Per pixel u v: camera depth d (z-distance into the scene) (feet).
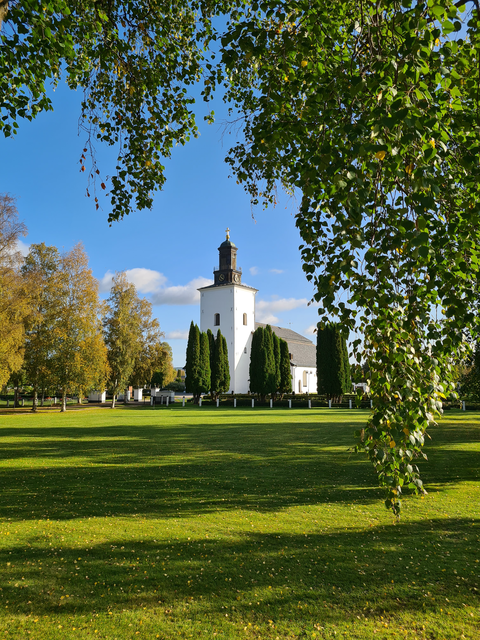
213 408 119.03
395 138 6.70
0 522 19.08
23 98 15.44
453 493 23.16
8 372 81.87
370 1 7.98
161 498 22.88
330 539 16.81
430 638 10.43
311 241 8.40
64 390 100.12
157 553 15.57
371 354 9.39
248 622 11.15
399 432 8.20
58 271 106.63
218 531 17.80
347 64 7.64
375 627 10.88
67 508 21.17
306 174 7.38
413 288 9.63
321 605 11.94
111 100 19.83
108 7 17.42
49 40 13.53
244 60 14.66
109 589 12.94
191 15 20.15
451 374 10.56
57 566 14.53
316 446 40.91
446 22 6.45
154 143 20.29
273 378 136.67
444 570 13.96
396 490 8.41
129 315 137.08
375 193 8.43
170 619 11.33
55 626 11.00
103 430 57.00
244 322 179.01
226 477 27.78
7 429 58.65
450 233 8.03
